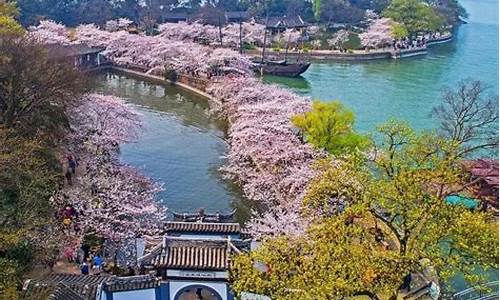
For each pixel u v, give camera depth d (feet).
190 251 120.98
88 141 205.98
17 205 122.52
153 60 391.04
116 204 159.33
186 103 330.75
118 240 147.74
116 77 395.34
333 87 383.65
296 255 100.94
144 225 157.28
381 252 96.78
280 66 408.26
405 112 325.83
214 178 214.69
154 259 119.44
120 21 519.19
